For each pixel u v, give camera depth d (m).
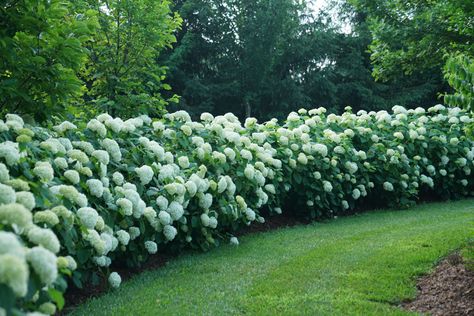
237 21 21.36
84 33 5.12
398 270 4.66
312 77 21.62
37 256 2.06
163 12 8.38
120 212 4.42
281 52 21.38
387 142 8.93
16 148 3.68
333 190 8.10
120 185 4.89
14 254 1.88
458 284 4.13
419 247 5.37
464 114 9.97
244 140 6.81
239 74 20.77
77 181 4.03
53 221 2.96
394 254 5.14
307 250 5.60
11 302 1.72
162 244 5.53
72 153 4.30
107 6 8.39
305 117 8.84
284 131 7.73
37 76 4.78
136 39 8.35
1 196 2.62
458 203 9.20
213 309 3.79
